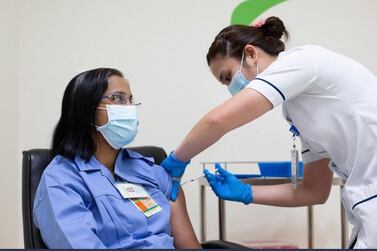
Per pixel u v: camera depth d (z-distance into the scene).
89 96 1.35
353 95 1.13
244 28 1.35
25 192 1.34
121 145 1.39
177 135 2.70
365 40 2.82
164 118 2.70
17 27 2.63
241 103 1.12
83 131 1.34
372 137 1.11
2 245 2.37
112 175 1.38
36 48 2.68
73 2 2.71
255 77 1.24
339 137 1.16
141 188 1.39
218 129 1.15
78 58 2.70
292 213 2.72
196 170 2.67
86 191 1.25
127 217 1.25
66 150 1.32
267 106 1.13
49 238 1.16
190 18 2.75
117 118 1.34
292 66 1.13
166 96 2.71
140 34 2.73
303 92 1.18
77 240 1.10
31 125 2.64
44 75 2.67
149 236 1.27
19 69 2.65
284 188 1.52
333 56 1.18
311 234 2.57
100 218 1.23
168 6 2.75
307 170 1.47
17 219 2.56
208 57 1.41
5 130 2.45
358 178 1.15
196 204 2.65
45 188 1.21
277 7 2.79
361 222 1.09
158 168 1.49
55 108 2.66
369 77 1.19
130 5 2.73
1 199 2.38
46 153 1.42
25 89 2.66
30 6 2.69
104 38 2.71
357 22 2.82
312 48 1.19
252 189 1.51
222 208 2.27
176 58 2.73
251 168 2.70
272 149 2.73
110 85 1.38
